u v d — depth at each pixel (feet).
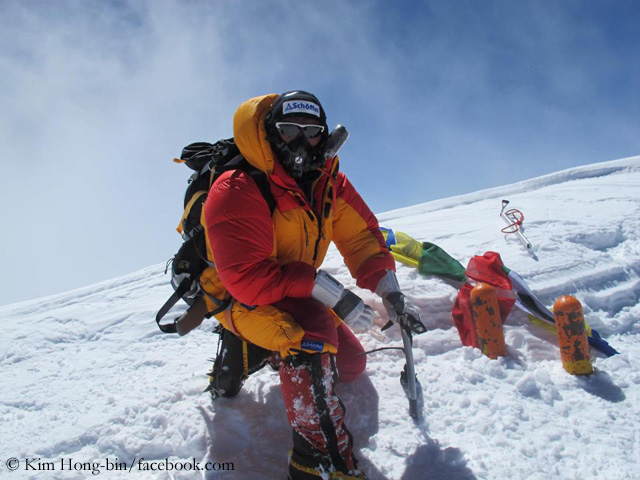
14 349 12.20
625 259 12.92
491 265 10.26
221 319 7.69
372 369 8.80
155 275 19.65
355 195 8.30
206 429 7.63
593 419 7.34
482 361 8.66
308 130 6.76
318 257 7.57
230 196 6.70
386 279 7.93
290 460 6.50
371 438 7.28
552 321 9.54
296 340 6.46
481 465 6.60
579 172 27.99
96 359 11.09
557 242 13.69
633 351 9.35
